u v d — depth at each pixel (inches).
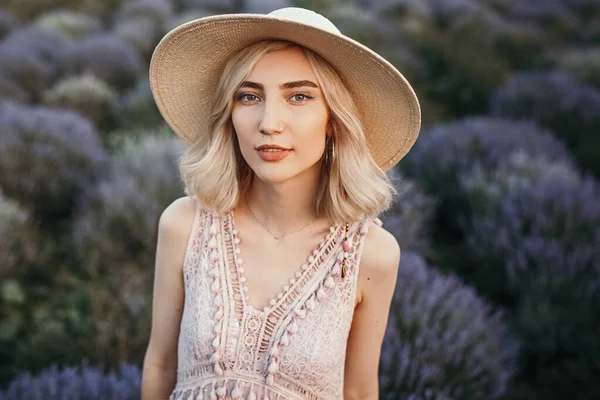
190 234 48.8
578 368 108.0
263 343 46.0
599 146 226.2
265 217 49.1
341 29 351.6
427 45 352.8
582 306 110.7
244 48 44.9
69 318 108.0
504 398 102.1
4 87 227.3
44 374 77.8
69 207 156.3
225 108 44.9
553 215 132.3
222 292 46.8
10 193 144.9
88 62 275.0
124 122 231.5
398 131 49.0
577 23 470.0
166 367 53.5
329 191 46.8
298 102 42.9
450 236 167.9
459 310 91.8
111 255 127.7
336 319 46.2
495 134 186.2
